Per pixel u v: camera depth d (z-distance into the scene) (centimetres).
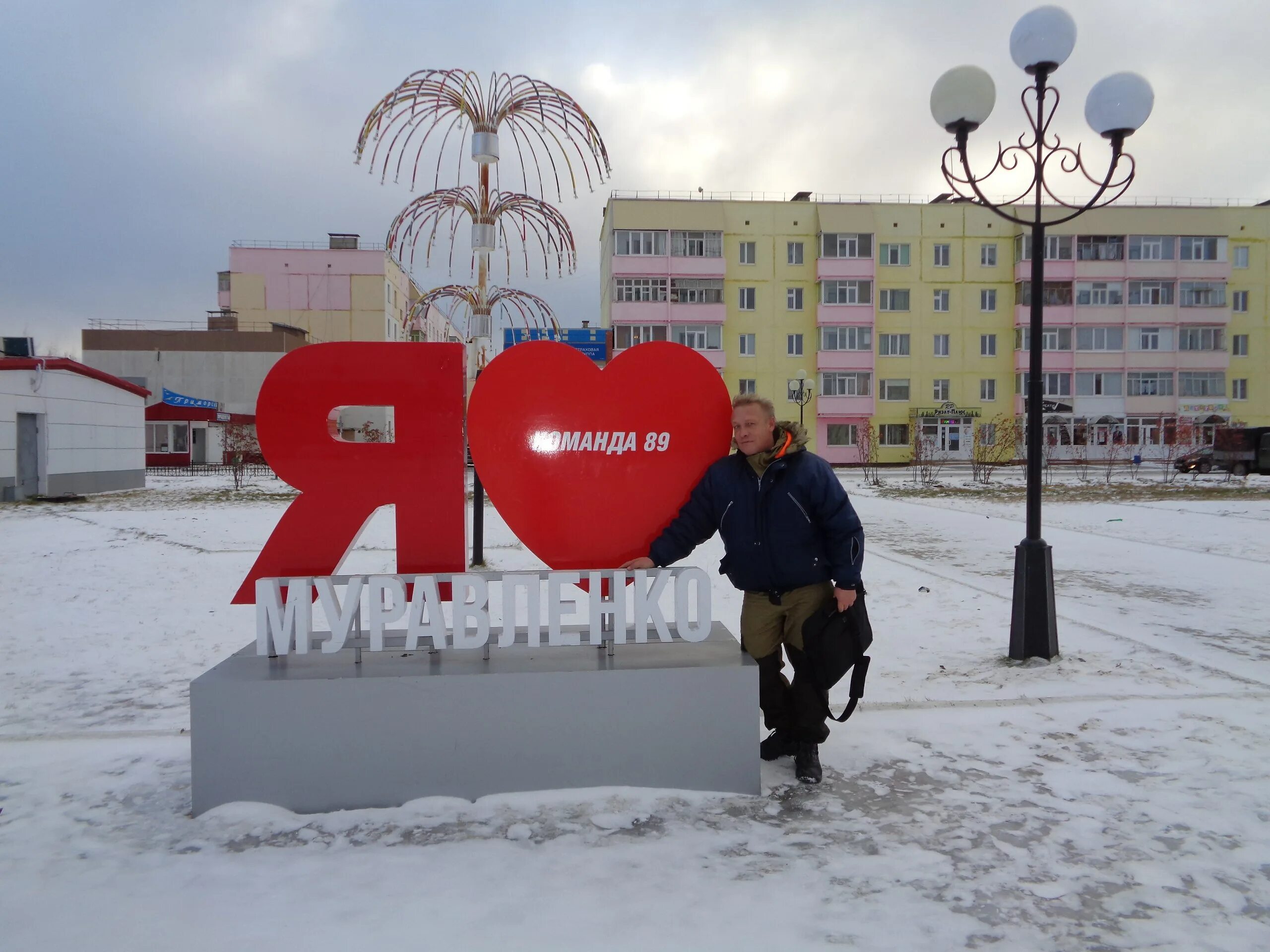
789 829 299
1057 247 4356
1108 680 487
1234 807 315
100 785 343
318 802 317
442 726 321
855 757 369
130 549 1088
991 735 395
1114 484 2575
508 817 307
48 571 914
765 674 355
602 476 369
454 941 225
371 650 341
